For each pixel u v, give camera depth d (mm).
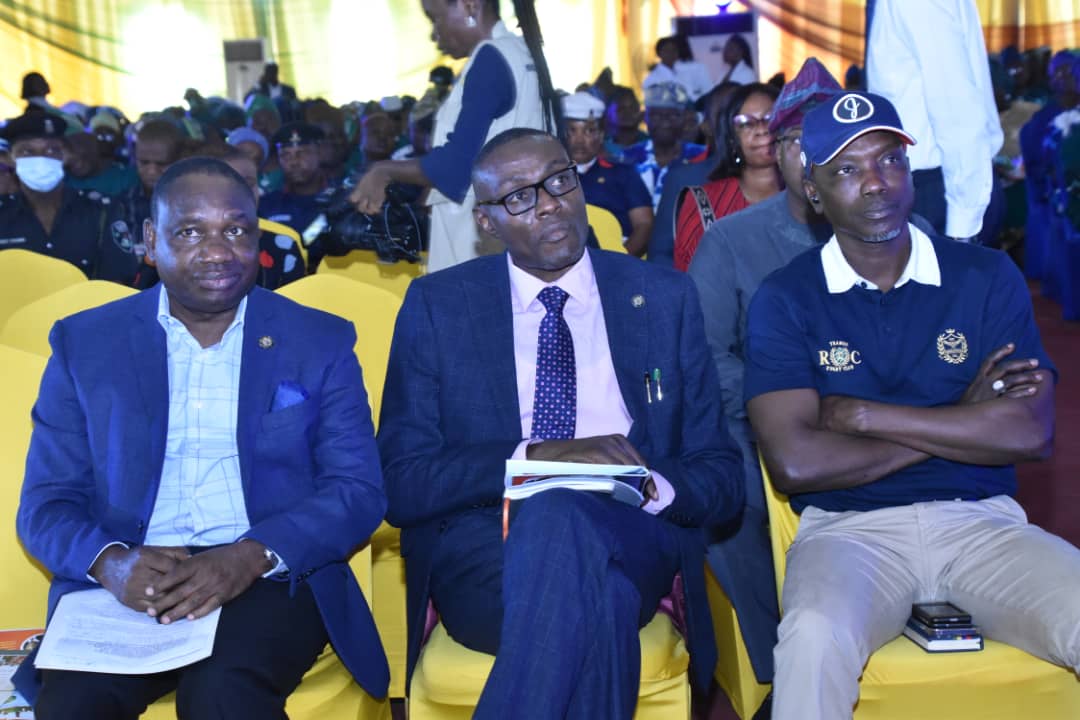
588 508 2094
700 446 2451
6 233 4859
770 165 3645
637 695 2098
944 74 3117
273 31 14906
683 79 10016
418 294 2496
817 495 2518
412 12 14883
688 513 2330
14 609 2424
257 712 2029
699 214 3709
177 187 2209
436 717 2244
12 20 14648
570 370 2459
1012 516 2451
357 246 3457
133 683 2055
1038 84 10562
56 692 2002
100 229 4863
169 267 2213
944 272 2459
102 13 14742
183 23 14828
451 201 3359
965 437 2330
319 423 2352
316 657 2244
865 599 2229
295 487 2318
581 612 2016
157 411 2270
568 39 14539
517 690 1977
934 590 2377
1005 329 2428
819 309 2480
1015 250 10641
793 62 14445
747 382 2518
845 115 2377
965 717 2213
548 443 2318
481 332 2459
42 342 2906
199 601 2082
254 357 2322
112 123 10266
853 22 14227
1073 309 8375
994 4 14859
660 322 2477
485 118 3277
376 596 2916
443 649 2301
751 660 2670
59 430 2281
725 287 2975
